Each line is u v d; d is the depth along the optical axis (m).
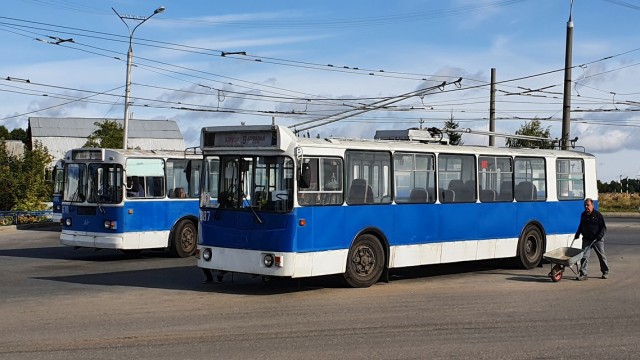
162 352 8.13
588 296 12.70
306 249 12.45
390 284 14.19
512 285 14.16
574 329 9.67
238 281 14.35
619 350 8.45
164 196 19.16
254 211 12.54
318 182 12.77
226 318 10.25
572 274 16.08
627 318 10.52
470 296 12.59
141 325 9.69
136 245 18.50
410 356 8.02
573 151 18.92
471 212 15.88
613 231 30.55
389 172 14.20
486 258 16.23
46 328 9.45
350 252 13.31
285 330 9.42
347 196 13.29
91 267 16.89
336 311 10.91
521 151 17.33
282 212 12.32
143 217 18.67
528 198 17.30
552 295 12.80
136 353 8.09
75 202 18.88
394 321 10.12
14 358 7.80
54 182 27.95
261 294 12.61
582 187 18.86
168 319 10.14
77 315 10.41
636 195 58.78
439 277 15.49
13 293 12.58
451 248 15.40
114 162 18.39
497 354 8.17
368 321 10.11
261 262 12.38
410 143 14.73
